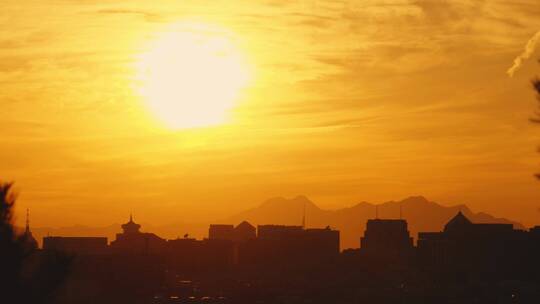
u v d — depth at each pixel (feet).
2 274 378.94
